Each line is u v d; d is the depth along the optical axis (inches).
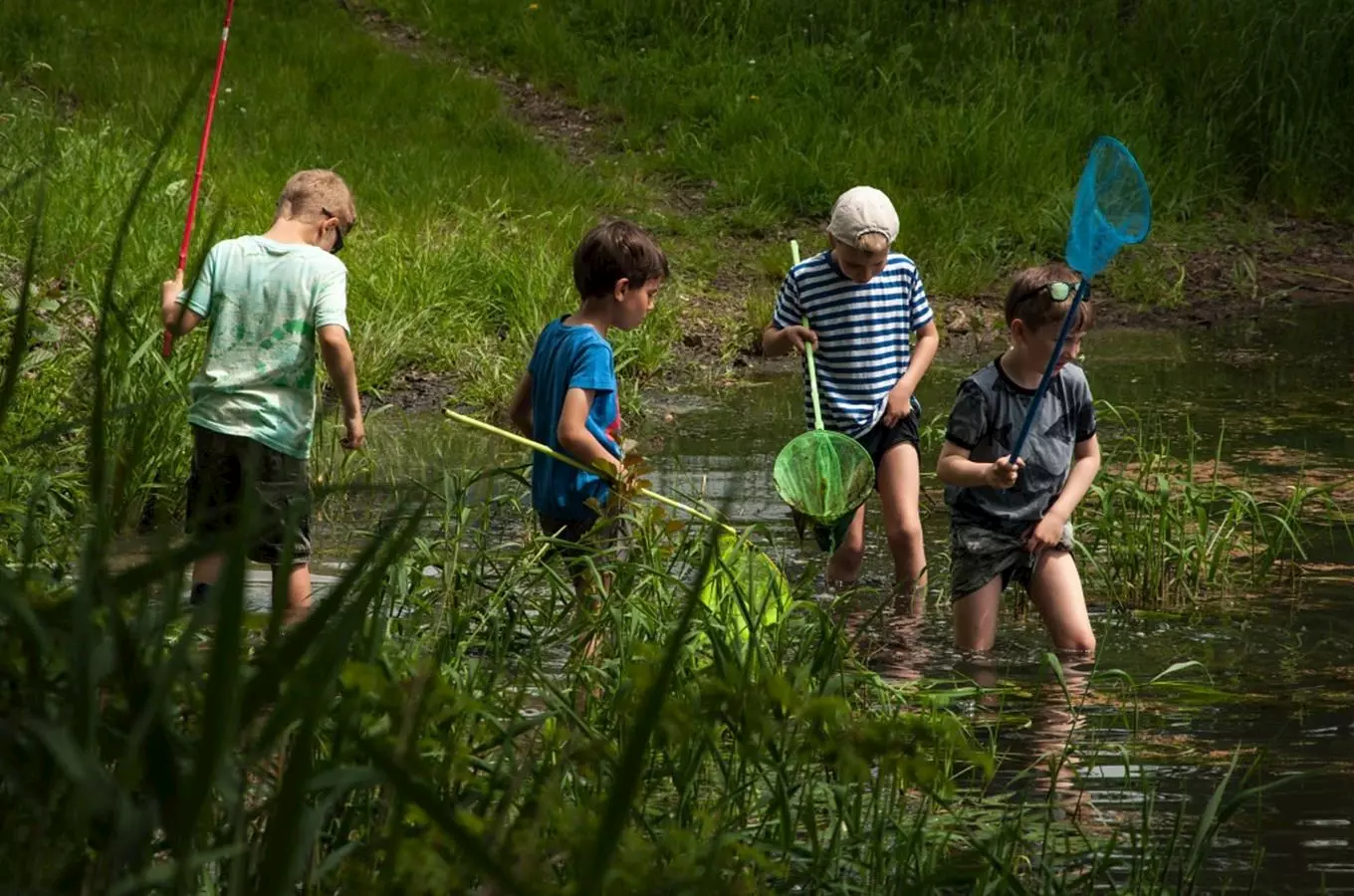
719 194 888.3
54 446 366.9
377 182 802.2
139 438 137.2
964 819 224.1
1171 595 358.9
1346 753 256.8
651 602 275.7
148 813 109.1
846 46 1032.2
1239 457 478.3
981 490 326.3
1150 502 389.4
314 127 865.5
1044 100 960.3
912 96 986.1
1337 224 906.1
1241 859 214.1
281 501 325.4
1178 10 1039.0
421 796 98.7
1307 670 304.3
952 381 625.0
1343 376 612.1
